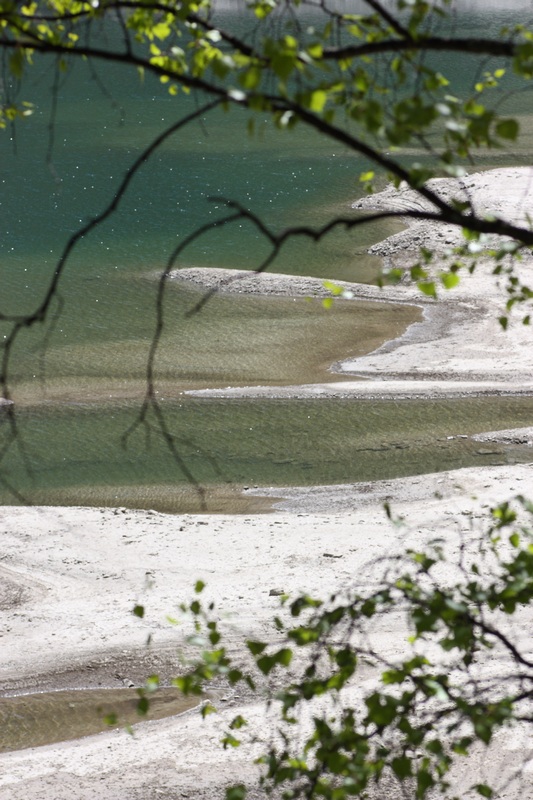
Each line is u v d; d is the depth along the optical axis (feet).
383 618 149.48
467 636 57.72
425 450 229.04
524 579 59.93
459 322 311.88
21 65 46.70
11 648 154.51
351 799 106.11
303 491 210.79
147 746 127.65
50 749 130.52
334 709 125.90
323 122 43.98
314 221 422.00
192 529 189.88
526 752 111.14
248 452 229.86
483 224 48.19
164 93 642.63
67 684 146.00
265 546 181.06
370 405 254.27
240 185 472.44
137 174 489.67
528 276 339.36
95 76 60.29
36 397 259.80
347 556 174.40
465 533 178.91
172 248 393.09
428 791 105.70
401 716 56.54
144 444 233.55
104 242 398.21
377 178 465.06
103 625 159.12
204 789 116.26
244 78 40.88
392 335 306.55
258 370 280.92
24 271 365.20
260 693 138.10
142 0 54.24
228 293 344.69
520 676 61.05
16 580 173.27
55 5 59.82
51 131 53.52
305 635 58.95
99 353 290.76
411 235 389.19
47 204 447.01
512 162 474.49
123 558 179.32
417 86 47.98
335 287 54.65
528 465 214.48
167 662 149.18
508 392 258.98
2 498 209.46
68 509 199.72
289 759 57.16
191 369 280.72
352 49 46.09
